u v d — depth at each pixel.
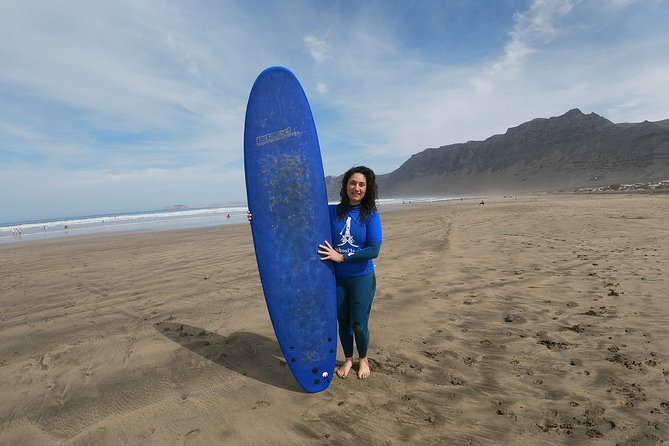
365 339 2.65
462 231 10.51
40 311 4.61
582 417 2.15
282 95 2.78
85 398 2.49
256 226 2.68
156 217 37.81
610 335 3.24
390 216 20.69
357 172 2.55
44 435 2.10
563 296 4.34
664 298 4.05
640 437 1.95
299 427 2.12
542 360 2.88
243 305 4.42
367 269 2.66
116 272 7.00
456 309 4.10
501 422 2.14
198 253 8.98
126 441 2.01
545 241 8.05
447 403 2.35
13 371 2.96
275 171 2.72
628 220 11.08
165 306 4.55
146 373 2.82
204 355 3.10
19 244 14.37
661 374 2.57
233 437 2.03
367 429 2.09
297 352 2.54
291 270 2.63
